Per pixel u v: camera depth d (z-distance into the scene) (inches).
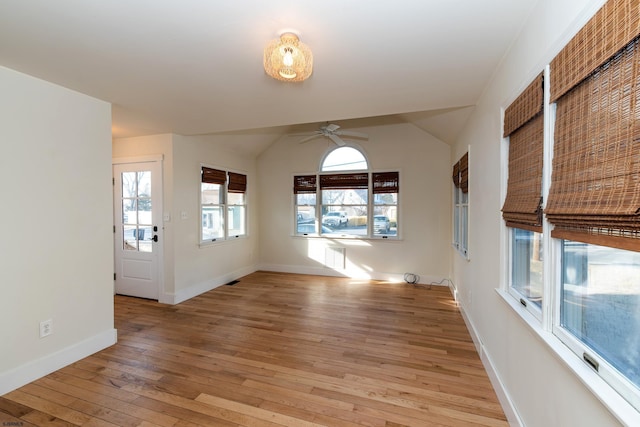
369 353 107.5
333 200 228.8
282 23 65.0
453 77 92.4
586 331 46.6
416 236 206.2
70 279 100.7
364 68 86.4
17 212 87.2
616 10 36.3
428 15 62.4
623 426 34.2
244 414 75.7
